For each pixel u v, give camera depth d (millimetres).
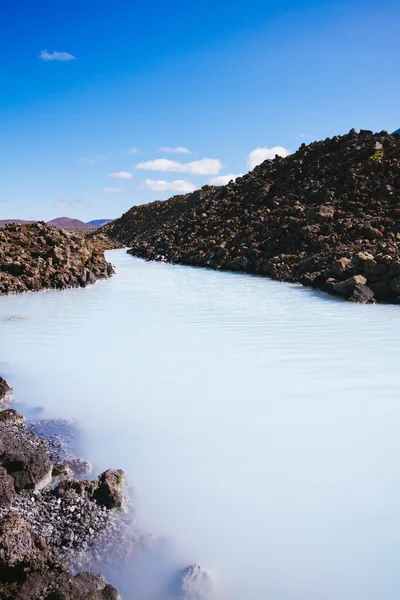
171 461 4727
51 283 16516
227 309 12328
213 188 43438
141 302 13602
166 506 4031
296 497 4121
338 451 4883
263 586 3219
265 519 3854
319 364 7625
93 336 9539
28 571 3146
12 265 16406
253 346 8727
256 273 20219
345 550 3514
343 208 21031
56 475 4430
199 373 7266
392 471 4496
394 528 3727
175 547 3568
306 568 3359
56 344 8961
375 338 9148
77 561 3449
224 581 3266
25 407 6051
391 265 13141
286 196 25703
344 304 12820
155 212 52719
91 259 20109
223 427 5449
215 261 23688
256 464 4656
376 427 5406
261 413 5809
